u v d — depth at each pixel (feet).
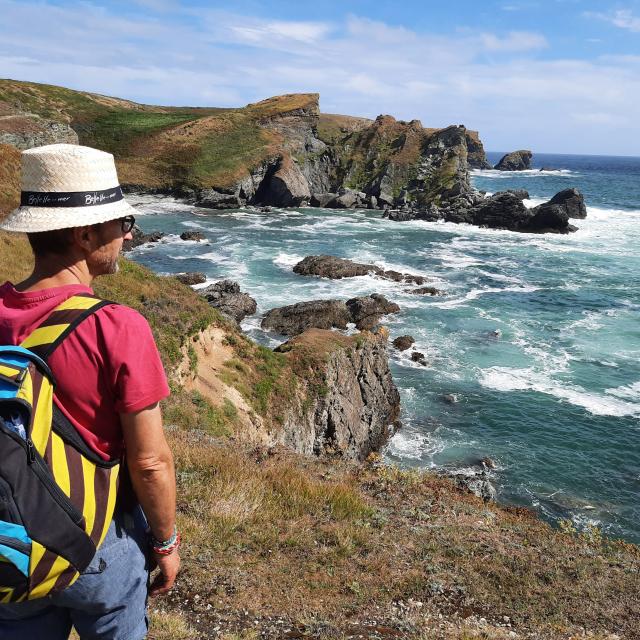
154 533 6.29
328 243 203.31
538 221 243.19
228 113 350.02
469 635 19.33
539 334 117.91
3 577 4.99
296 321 114.83
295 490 29.58
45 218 5.92
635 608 24.41
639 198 390.42
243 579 21.11
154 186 289.12
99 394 5.54
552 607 23.47
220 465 30.32
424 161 339.77
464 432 81.25
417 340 112.16
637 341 115.14
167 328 62.69
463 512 33.12
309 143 360.07
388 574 23.67
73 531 5.28
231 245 192.34
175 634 16.67
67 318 5.56
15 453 4.91
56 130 225.35
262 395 67.00
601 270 174.40
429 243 211.41
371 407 81.41
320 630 18.67
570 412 86.43
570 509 65.51
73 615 6.24
